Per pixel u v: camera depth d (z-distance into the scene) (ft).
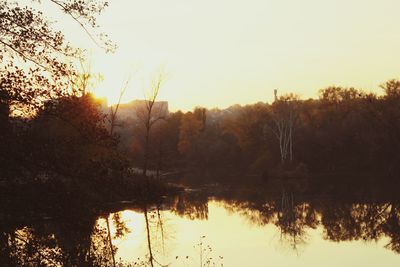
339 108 288.51
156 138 249.75
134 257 73.82
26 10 26.73
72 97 28.32
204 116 339.36
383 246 85.51
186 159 322.34
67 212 28.22
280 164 253.44
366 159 251.19
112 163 29.14
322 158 258.78
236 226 109.50
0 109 26.50
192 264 70.08
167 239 90.63
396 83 262.47
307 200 157.48
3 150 26.32
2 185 27.50
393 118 240.94
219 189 198.29
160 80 170.19
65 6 27.14
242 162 297.12
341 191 180.04
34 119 27.73
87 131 28.27
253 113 294.66
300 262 73.00
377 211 130.62
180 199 166.81
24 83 26.86
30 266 29.22
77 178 28.22
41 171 28.09
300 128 269.44
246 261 73.15
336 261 73.51
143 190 30.94
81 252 30.91
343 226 108.78
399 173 225.76
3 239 28.73
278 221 117.50
